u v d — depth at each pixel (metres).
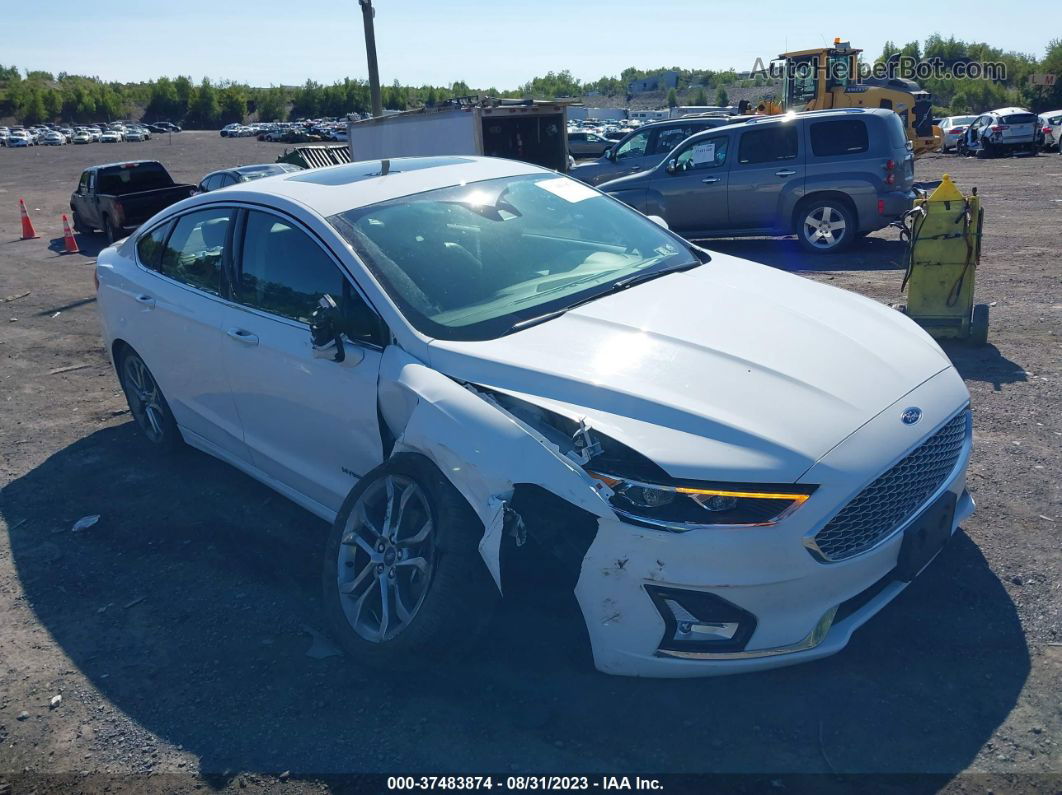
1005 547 3.86
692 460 2.81
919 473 3.10
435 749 2.99
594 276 4.01
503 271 3.91
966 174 23.02
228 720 3.24
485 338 3.48
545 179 4.75
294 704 3.28
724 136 12.22
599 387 3.07
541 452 2.93
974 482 4.48
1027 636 3.29
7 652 3.77
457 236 4.03
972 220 6.62
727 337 3.41
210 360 4.50
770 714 3.01
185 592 4.11
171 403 5.20
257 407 4.28
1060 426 5.10
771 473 2.79
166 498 5.09
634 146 16.34
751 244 13.30
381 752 3.00
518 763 2.89
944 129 35.34
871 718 2.96
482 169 4.70
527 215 4.34
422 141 18.83
